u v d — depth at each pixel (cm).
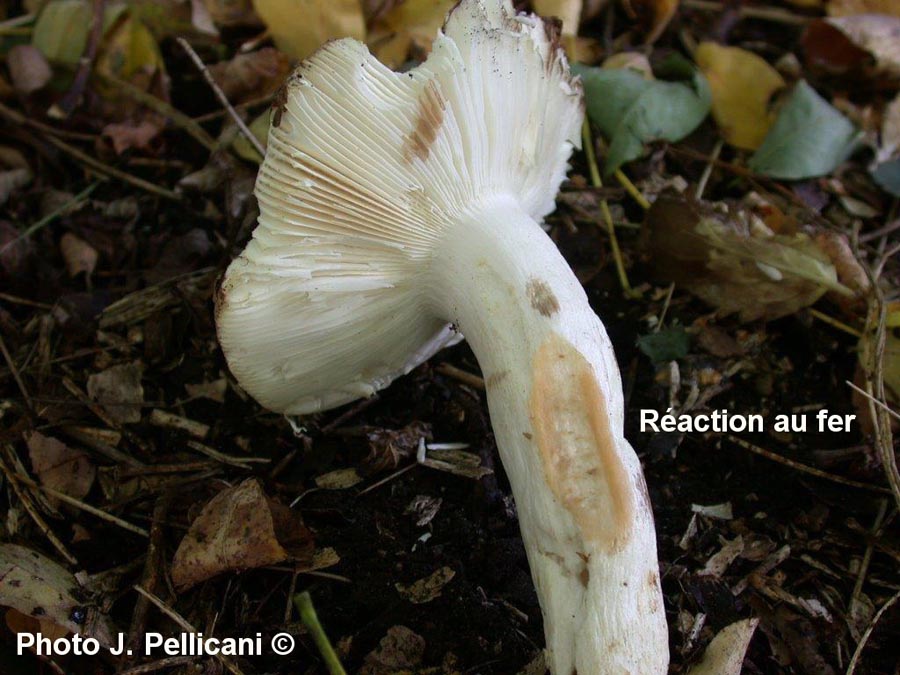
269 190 12
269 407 16
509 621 14
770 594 14
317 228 13
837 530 15
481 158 13
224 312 12
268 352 14
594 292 19
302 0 20
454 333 17
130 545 15
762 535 15
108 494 16
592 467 12
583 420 12
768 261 17
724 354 18
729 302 18
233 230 19
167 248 20
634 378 17
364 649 14
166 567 15
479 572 15
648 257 19
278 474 16
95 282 19
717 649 13
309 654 14
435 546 15
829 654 14
